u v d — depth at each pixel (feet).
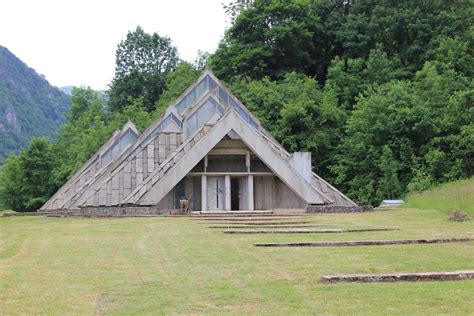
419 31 213.87
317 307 26.99
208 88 138.41
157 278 34.30
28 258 43.96
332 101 189.98
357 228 65.05
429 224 71.61
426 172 156.66
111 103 297.53
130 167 115.34
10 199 221.25
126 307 27.37
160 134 122.01
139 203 102.73
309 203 108.47
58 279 34.42
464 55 199.41
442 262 38.78
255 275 34.78
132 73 299.58
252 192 110.52
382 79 204.44
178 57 314.14
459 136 155.74
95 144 202.69
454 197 94.79
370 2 240.32
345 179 177.88
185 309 26.96
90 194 113.80
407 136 167.53
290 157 113.29
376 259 40.06
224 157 112.47
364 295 29.22
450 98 162.09
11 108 497.87
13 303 28.22
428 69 184.85
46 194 221.87
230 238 54.75
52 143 247.29
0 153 437.17
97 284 32.76
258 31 233.55
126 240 55.67
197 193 109.91
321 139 182.70
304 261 39.55
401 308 26.63
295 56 234.79
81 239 57.72
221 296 29.45
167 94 231.30
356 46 230.27
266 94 192.95
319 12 250.98
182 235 58.85
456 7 221.25
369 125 171.83
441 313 25.72
